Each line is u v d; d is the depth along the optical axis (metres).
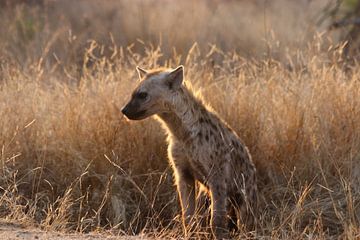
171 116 10.31
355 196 11.23
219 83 13.01
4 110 12.05
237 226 10.55
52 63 16.05
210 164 10.30
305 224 10.99
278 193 11.52
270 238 9.86
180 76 10.20
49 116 12.24
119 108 12.10
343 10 19.97
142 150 11.88
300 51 14.05
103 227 10.57
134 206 11.52
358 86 12.38
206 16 19.77
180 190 10.55
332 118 12.01
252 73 13.40
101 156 11.76
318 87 12.33
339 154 11.76
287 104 12.14
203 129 10.31
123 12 19.67
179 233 10.52
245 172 10.70
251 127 12.02
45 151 11.70
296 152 11.84
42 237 9.20
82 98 12.37
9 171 11.38
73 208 11.28
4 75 13.70
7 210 10.71
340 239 10.02
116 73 13.09
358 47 17.12
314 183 11.55
